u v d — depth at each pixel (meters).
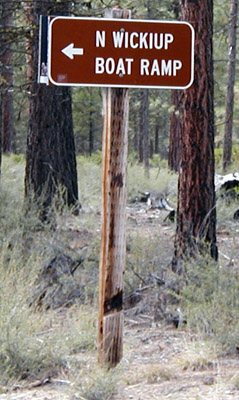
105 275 6.00
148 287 8.62
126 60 5.91
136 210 16.27
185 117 8.80
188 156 8.80
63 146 13.95
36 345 6.64
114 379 5.79
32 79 12.48
